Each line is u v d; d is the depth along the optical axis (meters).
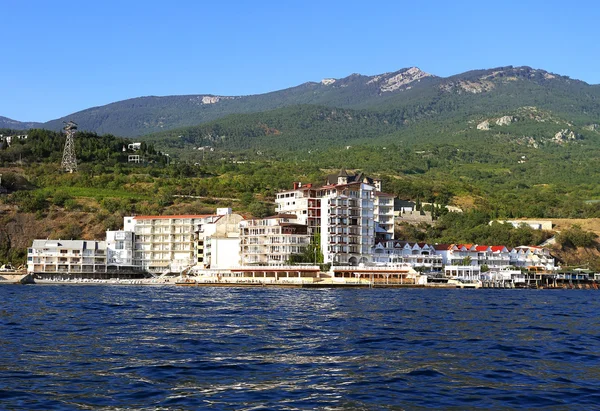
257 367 69.31
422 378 64.50
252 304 152.50
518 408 54.19
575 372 67.88
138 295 187.38
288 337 91.25
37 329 98.88
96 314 123.06
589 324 113.62
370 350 80.38
